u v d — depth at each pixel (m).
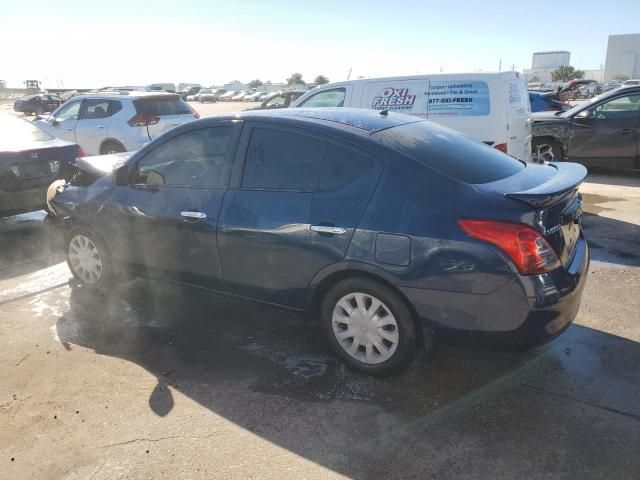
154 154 4.21
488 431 2.82
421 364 3.50
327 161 3.38
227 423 2.96
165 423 2.97
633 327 3.93
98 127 10.38
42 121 11.23
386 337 3.25
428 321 3.06
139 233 4.23
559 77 77.62
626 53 92.31
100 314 4.41
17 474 2.62
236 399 3.18
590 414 2.94
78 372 3.53
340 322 3.42
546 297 2.83
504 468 2.56
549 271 2.87
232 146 3.78
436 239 2.94
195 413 3.06
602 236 6.14
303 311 3.56
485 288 2.87
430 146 3.41
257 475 2.56
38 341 3.97
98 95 10.60
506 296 2.84
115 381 3.41
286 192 3.48
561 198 3.00
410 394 3.18
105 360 3.67
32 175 6.42
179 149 4.06
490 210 2.88
